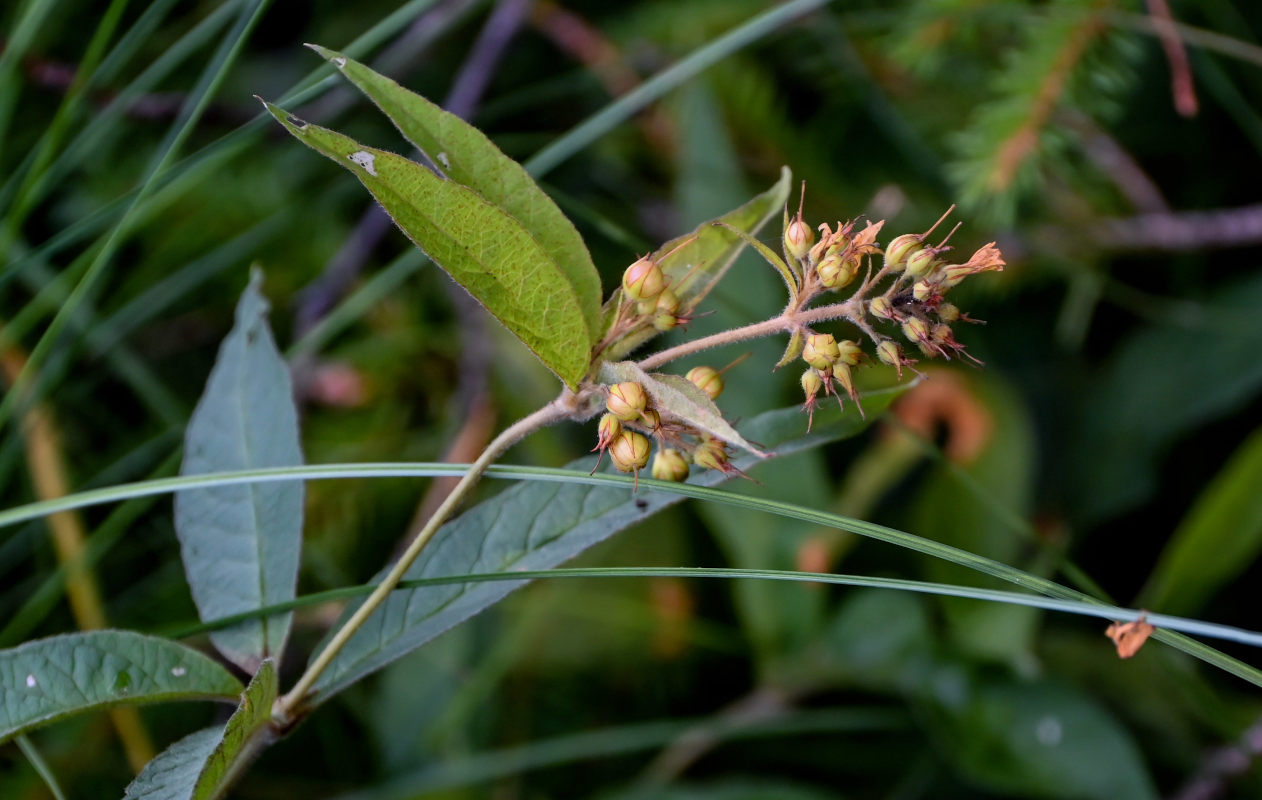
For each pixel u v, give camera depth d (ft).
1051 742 1.75
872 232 1.46
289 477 1.51
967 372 1.98
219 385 1.58
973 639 1.82
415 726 1.82
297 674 1.86
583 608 1.89
